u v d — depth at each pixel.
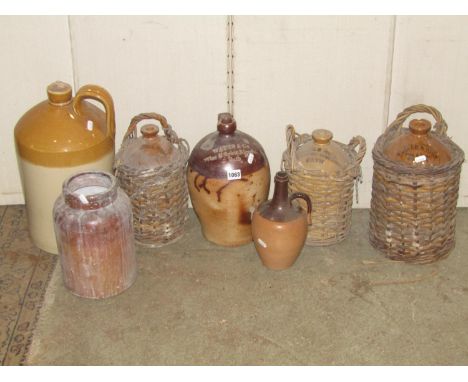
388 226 1.64
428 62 1.69
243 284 1.61
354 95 1.73
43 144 1.56
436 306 1.54
